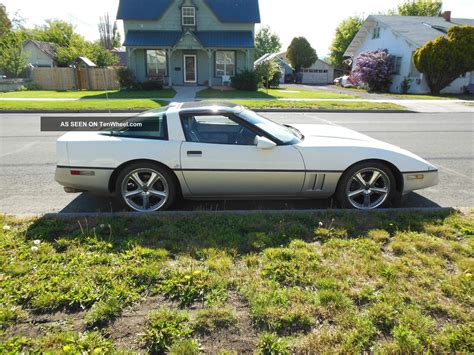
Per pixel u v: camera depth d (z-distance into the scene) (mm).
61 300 2578
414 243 3430
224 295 2672
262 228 3770
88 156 4164
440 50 24391
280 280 2875
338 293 2654
